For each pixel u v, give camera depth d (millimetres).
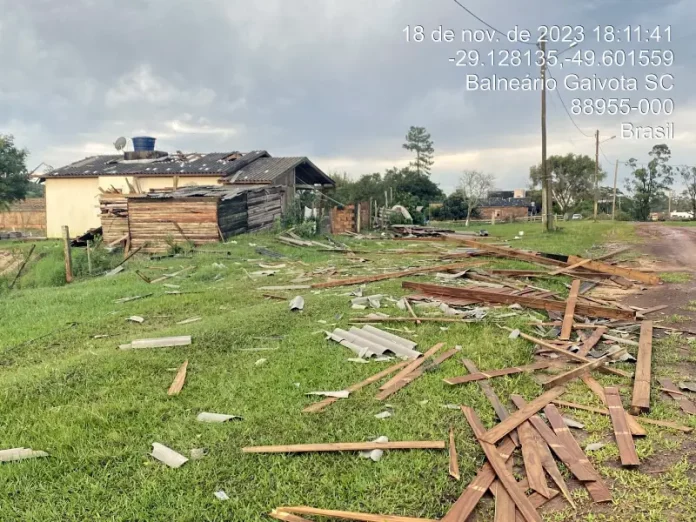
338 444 4059
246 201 21172
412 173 59438
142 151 30297
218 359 6266
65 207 28516
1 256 19953
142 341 6781
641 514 3201
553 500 3383
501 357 6102
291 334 7262
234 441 4215
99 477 3766
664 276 11156
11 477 3785
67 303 10320
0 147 35719
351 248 18281
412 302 8969
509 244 18328
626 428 4219
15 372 6223
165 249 18266
